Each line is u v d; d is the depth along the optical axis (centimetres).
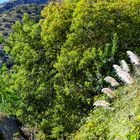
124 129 692
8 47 2755
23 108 2481
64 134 2305
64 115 2311
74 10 2533
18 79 2552
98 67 2139
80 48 2369
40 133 2484
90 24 2400
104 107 1011
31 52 2589
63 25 2536
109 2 2653
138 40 2395
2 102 479
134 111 761
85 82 2158
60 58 2355
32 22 2830
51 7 2702
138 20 2450
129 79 922
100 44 2355
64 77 2345
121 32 2391
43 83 2473
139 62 993
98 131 991
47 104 2477
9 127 1744
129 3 2539
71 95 2270
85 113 2245
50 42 2545
